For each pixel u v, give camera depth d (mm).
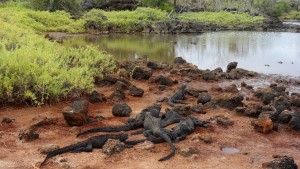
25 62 5766
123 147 4023
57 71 6012
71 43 14367
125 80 7027
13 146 4078
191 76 8203
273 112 5223
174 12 30000
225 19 28922
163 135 4242
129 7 29812
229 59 11633
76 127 4641
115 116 5207
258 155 4070
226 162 3840
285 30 24641
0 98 5410
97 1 29516
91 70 7086
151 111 5023
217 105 5734
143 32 21609
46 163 3688
